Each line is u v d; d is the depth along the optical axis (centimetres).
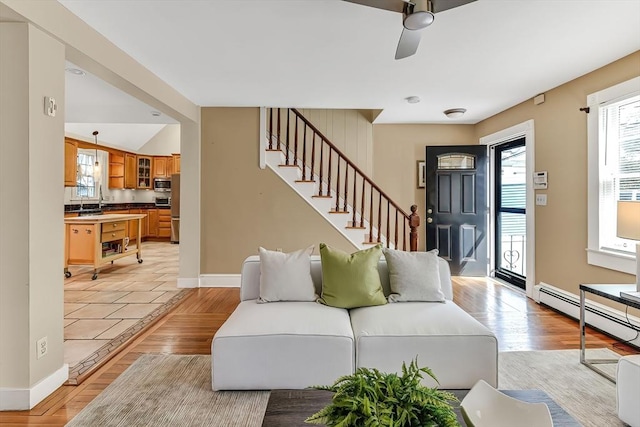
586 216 340
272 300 263
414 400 104
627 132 305
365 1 190
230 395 214
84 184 835
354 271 258
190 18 239
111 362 260
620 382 188
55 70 220
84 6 223
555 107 382
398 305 254
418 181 578
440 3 189
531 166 421
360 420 100
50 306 219
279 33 260
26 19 197
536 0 215
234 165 480
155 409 201
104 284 496
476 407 123
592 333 316
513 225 500
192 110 455
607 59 304
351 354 213
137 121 504
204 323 344
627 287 251
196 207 478
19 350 203
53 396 215
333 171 574
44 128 213
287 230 485
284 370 214
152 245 912
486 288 474
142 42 275
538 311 379
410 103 446
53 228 221
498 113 500
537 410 119
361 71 335
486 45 277
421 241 575
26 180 202
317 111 574
